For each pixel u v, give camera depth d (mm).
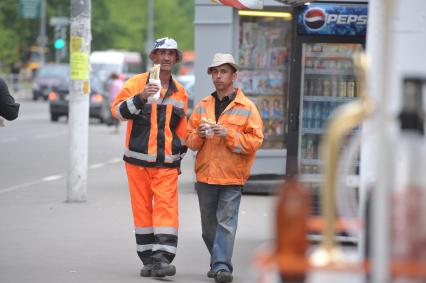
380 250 10859
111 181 43625
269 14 40031
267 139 39938
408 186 11727
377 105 11562
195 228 30203
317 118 30062
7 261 24500
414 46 17281
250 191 39500
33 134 72500
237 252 25938
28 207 34719
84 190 36281
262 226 30719
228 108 22234
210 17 39156
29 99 140750
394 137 11844
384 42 11211
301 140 29891
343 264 11062
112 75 84875
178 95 22750
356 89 30094
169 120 22578
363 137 12367
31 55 164000
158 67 22234
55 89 87375
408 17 17281
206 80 39281
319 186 28234
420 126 11836
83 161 36156
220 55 22438
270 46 40312
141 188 22797
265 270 10914
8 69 156625
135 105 22281
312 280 11656
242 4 29312
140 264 24391
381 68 11188
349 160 12523
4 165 50281
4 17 149000
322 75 30141
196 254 25906
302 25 29391
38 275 22766
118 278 22594
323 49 30047
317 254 11359
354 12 29297
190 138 22359
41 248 26438
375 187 11461
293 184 10898
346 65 30062
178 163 22750
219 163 22188
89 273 23125
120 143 66438
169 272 22438
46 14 158000
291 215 10766
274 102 40281
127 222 31359
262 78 40250
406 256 11672
